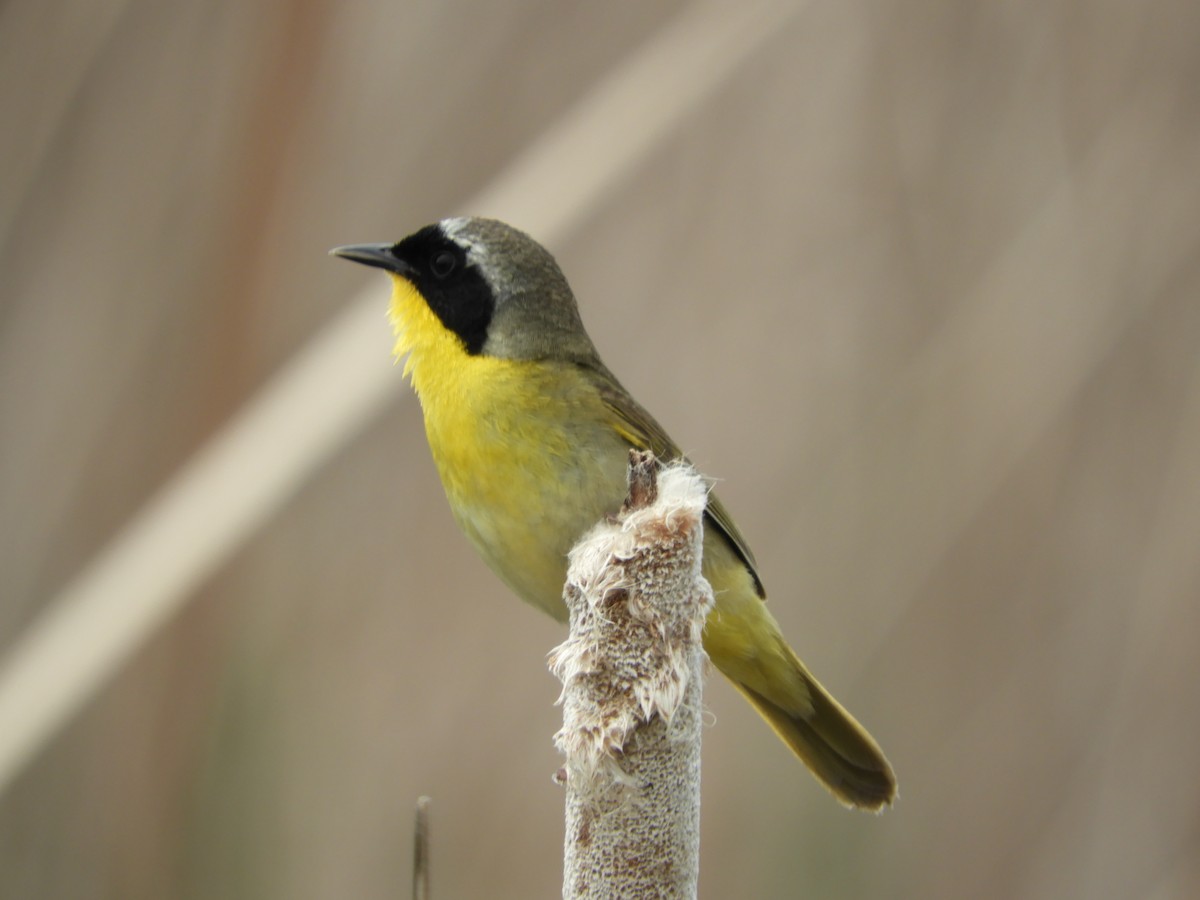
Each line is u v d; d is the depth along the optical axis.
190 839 10.55
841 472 11.67
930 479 11.63
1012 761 11.47
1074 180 11.63
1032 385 11.55
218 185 9.37
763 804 11.59
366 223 11.24
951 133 11.84
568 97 11.50
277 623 11.75
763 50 12.01
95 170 10.57
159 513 5.76
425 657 11.99
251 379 9.02
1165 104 11.61
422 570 12.20
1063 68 11.72
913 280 11.81
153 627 5.54
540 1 11.80
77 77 10.02
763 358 11.82
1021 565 11.73
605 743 4.52
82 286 10.52
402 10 11.73
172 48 10.53
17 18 10.43
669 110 7.00
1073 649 11.62
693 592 4.71
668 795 4.57
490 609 12.17
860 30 12.02
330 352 6.12
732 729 11.98
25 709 5.34
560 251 12.04
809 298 11.88
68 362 10.49
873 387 11.73
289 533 12.13
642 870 4.52
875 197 11.91
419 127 11.52
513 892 11.58
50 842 10.73
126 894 10.51
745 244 11.99
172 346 10.16
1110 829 11.24
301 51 9.23
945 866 11.24
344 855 11.38
